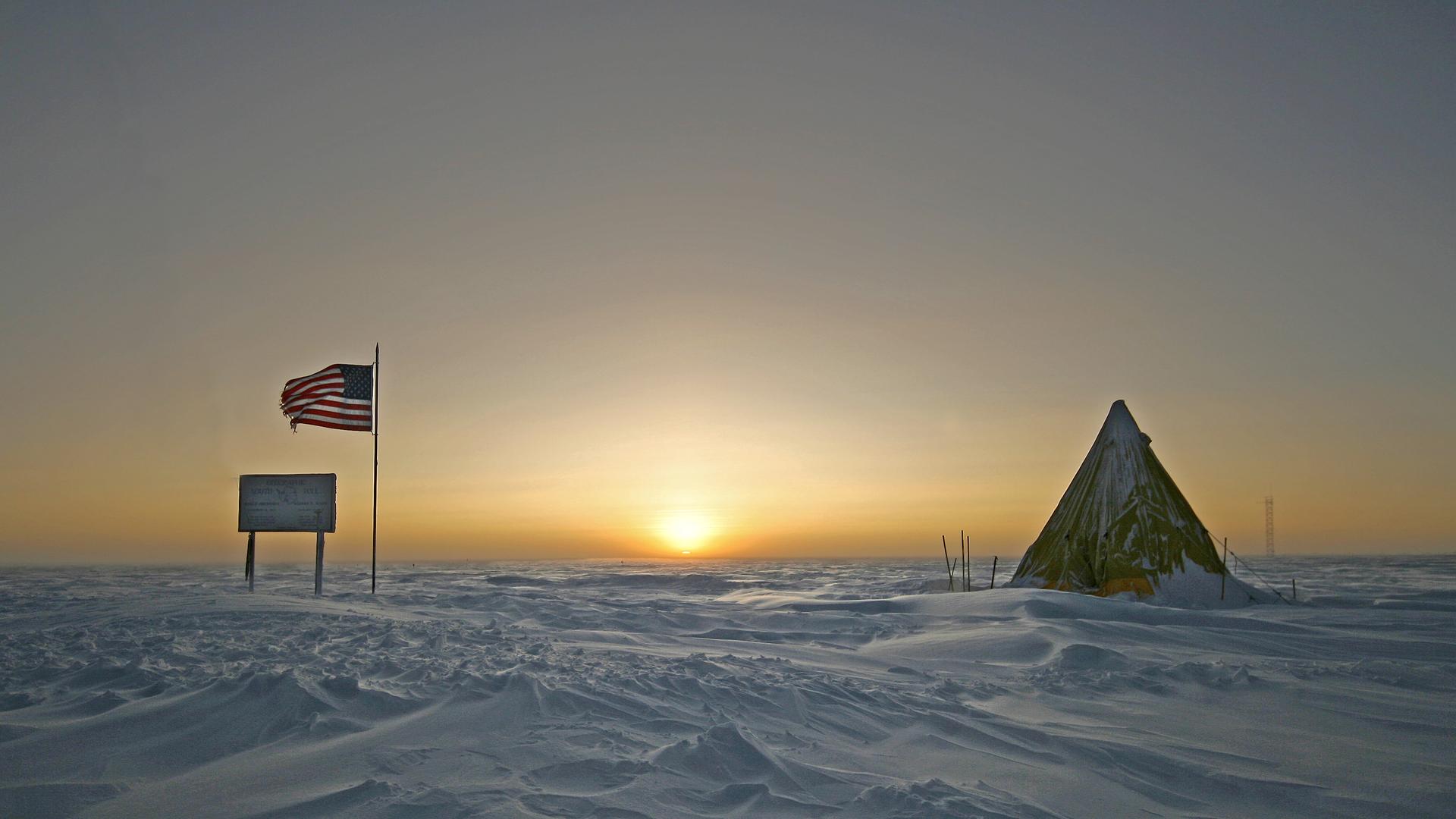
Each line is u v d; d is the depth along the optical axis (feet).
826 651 40.04
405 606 53.67
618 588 107.34
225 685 23.07
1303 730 24.54
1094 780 19.20
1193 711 26.89
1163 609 54.90
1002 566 217.56
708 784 17.53
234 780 16.79
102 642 31.58
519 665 28.25
